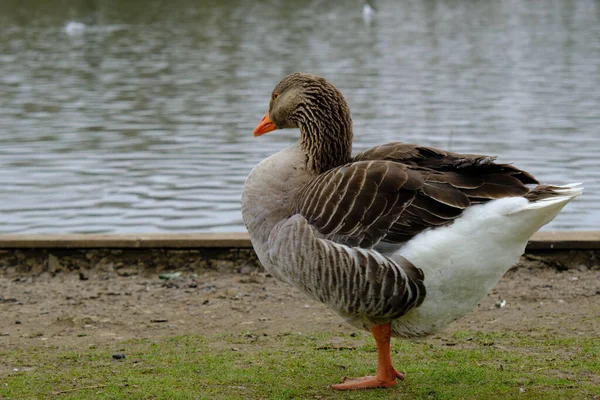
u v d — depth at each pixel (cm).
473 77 3572
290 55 4256
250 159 2217
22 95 3148
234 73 3650
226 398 825
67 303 1198
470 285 803
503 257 793
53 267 1337
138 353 980
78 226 1702
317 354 976
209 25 5684
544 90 3231
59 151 2311
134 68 3806
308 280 841
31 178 2053
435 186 798
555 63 3966
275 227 870
